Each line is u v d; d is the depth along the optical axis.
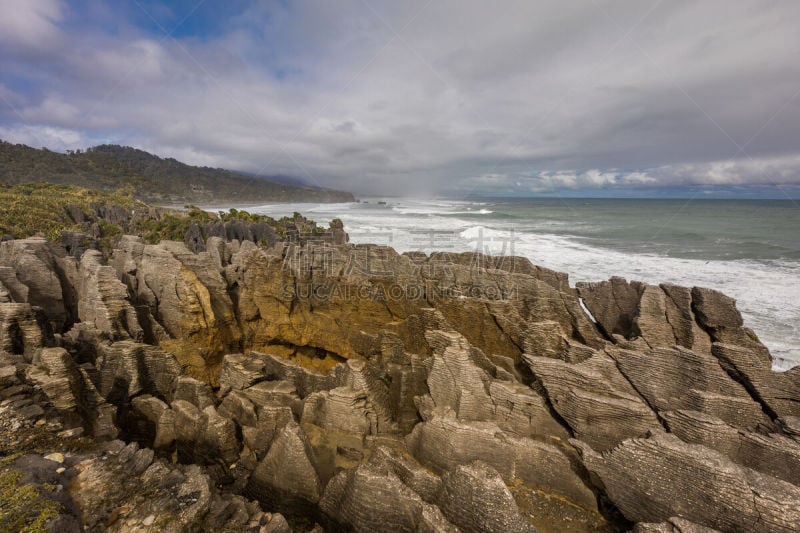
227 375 11.22
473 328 12.77
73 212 45.62
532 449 7.93
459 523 6.46
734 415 8.21
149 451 7.39
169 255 14.22
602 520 7.34
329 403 9.82
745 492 6.01
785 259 39.66
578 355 10.18
